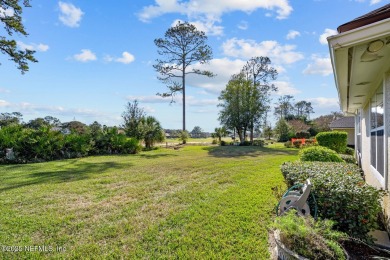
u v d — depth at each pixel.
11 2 13.88
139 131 17.92
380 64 2.83
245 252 2.97
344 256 2.50
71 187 6.21
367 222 3.11
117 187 6.25
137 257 2.91
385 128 3.59
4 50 14.35
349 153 13.85
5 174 8.02
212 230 3.59
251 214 4.21
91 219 4.09
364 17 1.84
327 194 3.35
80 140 13.55
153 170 8.88
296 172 4.40
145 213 4.37
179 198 5.26
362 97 5.66
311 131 33.72
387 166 3.57
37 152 11.35
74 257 2.91
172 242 3.25
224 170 8.87
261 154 15.20
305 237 2.56
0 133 11.30
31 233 3.56
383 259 2.59
